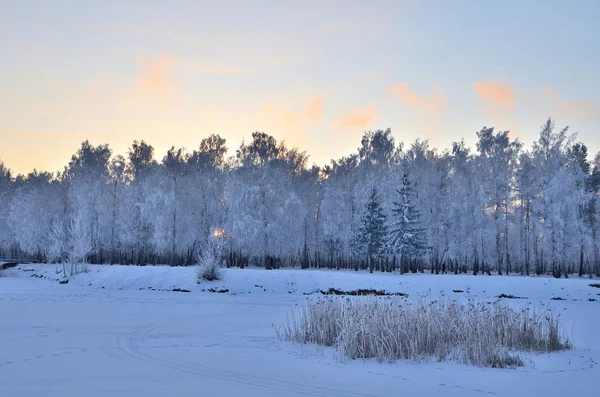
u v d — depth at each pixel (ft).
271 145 220.43
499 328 53.16
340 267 242.37
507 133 207.72
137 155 248.52
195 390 30.96
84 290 129.08
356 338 47.75
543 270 220.64
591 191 205.87
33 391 30.30
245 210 189.47
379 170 228.63
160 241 199.11
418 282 139.13
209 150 235.40
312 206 238.07
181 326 68.44
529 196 194.08
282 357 44.78
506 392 32.12
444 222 198.18
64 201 252.62
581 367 41.73
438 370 40.09
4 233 282.56
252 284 134.82
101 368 38.14
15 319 72.54
